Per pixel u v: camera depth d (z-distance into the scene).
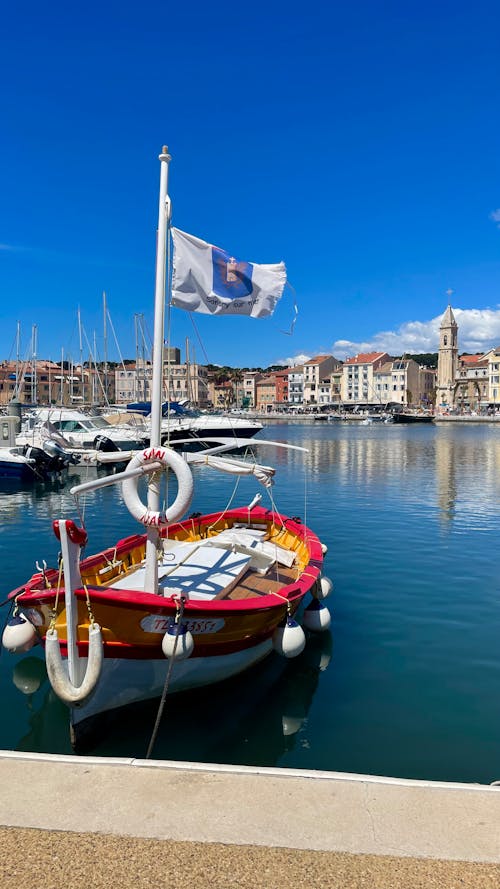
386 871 3.62
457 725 7.52
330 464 41.94
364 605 12.02
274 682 8.76
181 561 10.30
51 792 4.35
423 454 50.34
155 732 6.71
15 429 34.41
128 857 3.75
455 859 3.71
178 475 7.60
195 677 7.79
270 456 48.41
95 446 38.03
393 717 7.73
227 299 8.56
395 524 20.28
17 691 8.50
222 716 7.80
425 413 135.25
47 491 28.11
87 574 9.12
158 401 7.95
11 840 3.89
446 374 159.25
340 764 6.70
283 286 8.87
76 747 6.84
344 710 7.92
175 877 3.58
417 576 14.02
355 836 3.91
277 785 4.44
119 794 4.34
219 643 7.80
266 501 25.56
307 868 3.64
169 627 7.03
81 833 3.96
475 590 12.97
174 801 4.26
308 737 7.25
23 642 7.61
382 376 159.62
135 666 7.16
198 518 13.71
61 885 3.53
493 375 144.75
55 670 6.50
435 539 17.97
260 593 9.49
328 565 14.98
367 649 9.90
